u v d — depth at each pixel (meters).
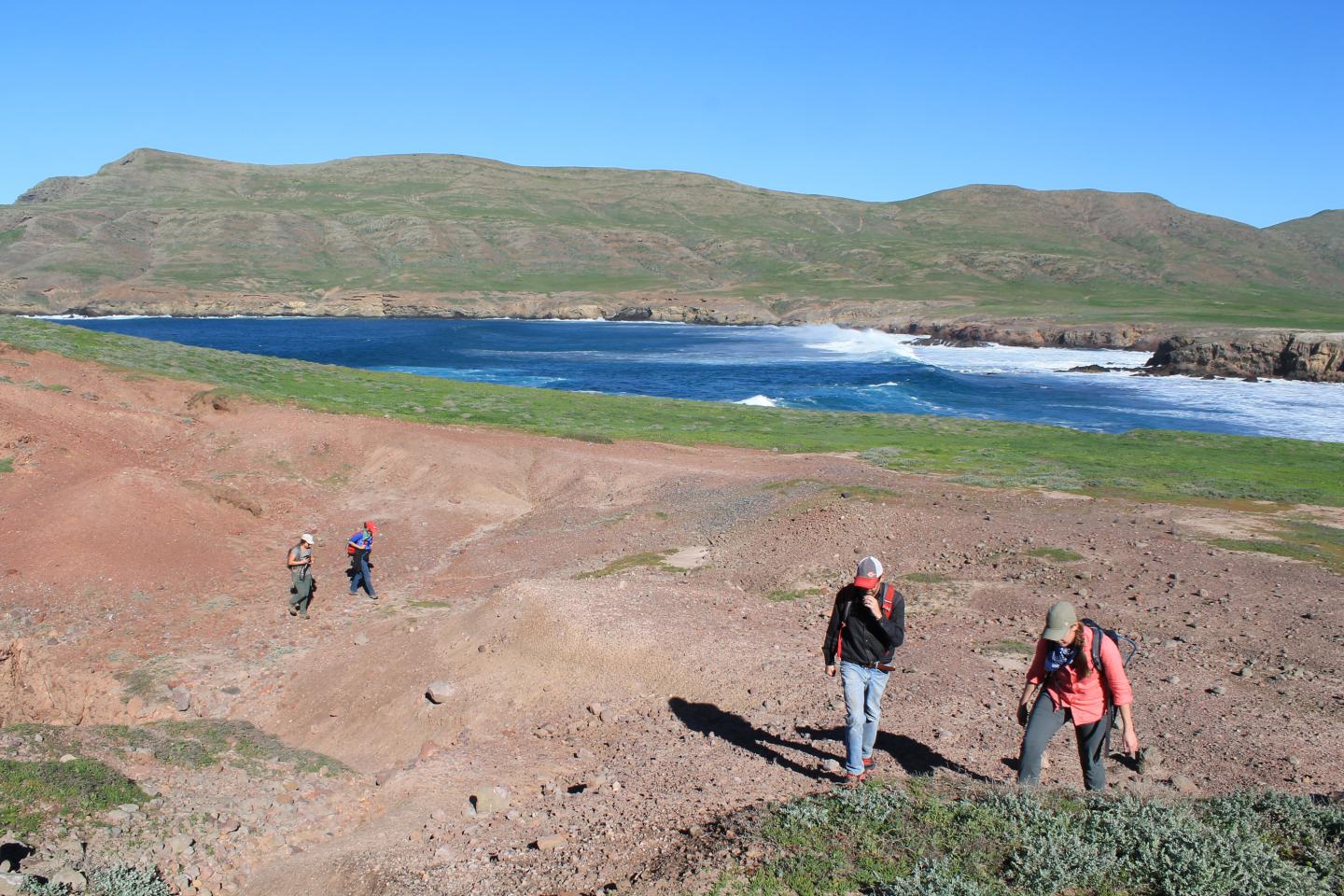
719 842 6.59
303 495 23.78
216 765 10.06
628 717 10.44
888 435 35.91
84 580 16.67
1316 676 11.03
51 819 7.92
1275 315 125.19
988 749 8.70
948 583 15.63
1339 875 5.14
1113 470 28.27
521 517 23.44
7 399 24.14
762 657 11.66
